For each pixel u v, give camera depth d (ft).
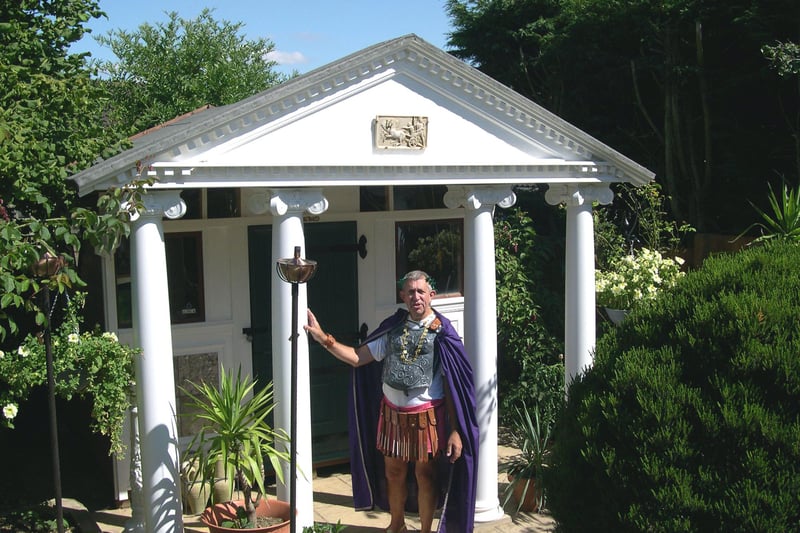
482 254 20.77
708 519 12.07
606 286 25.88
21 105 20.72
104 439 22.67
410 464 20.40
